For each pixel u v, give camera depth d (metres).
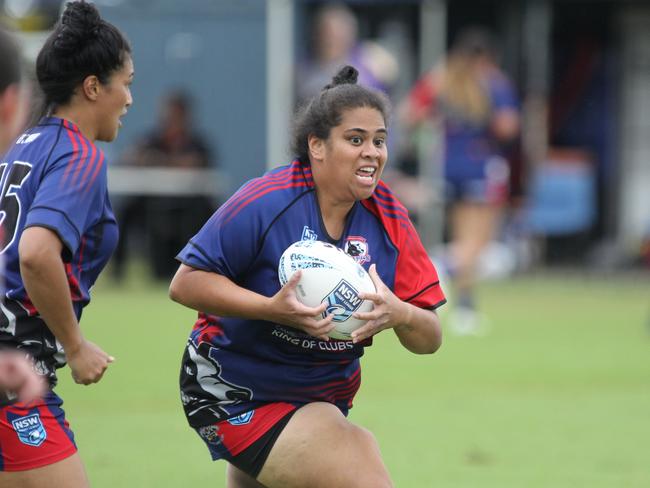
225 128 53.59
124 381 30.27
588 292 53.50
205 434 14.98
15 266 14.09
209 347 14.79
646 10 60.00
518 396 29.09
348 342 14.67
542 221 60.91
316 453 14.16
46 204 13.77
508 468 22.05
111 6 53.28
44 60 14.59
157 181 52.09
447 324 42.41
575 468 22.09
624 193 61.50
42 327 14.26
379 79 44.72
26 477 13.92
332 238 14.64
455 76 42.16
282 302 13.76
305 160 14.86
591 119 61.12
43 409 14.09
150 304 46.00
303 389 14.76
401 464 22.25
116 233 14.81
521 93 58.28
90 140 14.87
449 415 26.81
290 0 53.09
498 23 57.72
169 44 53.50
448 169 41.84
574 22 60.47
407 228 15.05
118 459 22.48
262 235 14.37
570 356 35.12
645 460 22.81
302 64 46.19
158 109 53.75
